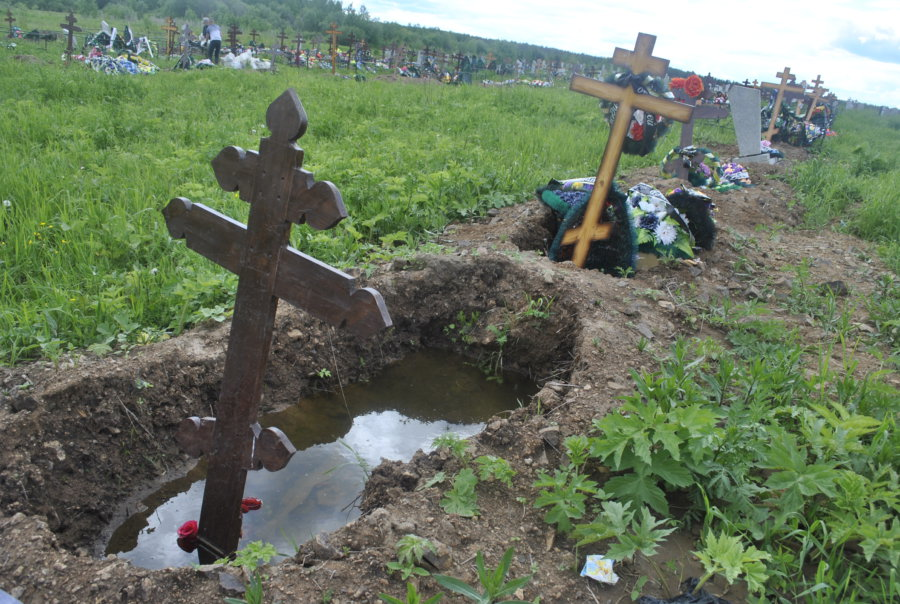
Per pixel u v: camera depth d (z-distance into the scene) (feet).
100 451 11.00
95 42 75.31
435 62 109.91
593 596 8.27
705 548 8.93
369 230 20.61
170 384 12.22
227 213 19.24
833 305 17.15
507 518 9.33
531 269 16.79
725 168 35.22
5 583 7.52
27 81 38.78
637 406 9.85
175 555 10.05
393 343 16.15
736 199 29.37
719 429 9.48
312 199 7.70
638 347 13.66
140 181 20.70
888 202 29.04
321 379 14.61
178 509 11.13
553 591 8.23
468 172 25.03
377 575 7.97
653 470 9.41
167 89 45.01
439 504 9.32
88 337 13.03
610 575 8.46
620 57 17.87
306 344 14.39
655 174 33.65
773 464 9.30
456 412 14.60
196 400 12.55
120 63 61.72
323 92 50.47
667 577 8.67
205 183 22.34
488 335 16.37
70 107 33.40
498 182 25.70
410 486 9.94
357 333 7.83
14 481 9.45
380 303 7.61
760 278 19.86
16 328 12.70
